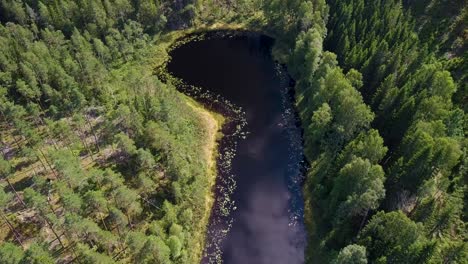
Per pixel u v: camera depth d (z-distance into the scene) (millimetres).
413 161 83188
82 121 112625
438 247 77125
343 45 136750
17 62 131375
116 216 83625
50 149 107250
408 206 87875
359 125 104250
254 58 161625
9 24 148125
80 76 128875
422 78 110875
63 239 87688
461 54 133250
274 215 102438
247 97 140625
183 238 90000
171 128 108625
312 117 112812
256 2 184750
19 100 125562
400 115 99875
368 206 81500
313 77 134250
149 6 170500
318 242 94125
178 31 177000
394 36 133625
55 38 149250
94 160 106812
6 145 111562
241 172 113562
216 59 161500
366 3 155875
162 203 98188
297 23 157000
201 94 141875
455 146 84875
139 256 81188
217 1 186000
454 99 112688
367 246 77750
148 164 100000
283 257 93000
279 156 118438
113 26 166125
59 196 92562
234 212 103000
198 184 103000
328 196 96750
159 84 124688
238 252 94125
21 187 99188
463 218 85125
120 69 152625
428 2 151875
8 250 70750
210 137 123875
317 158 113312
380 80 120250
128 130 111938
